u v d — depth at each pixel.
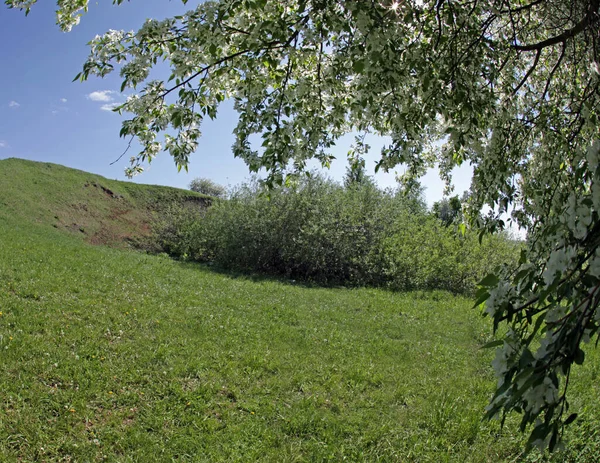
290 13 3.30
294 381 5.33
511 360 1.57
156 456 3.66
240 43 3.39
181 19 3.23
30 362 4.89
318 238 16.36
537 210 3.41
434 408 4.68
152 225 22.45
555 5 4.12
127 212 24.69
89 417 4.10
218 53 3.32
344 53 3.34
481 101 3.35
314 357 6.29
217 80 3.77
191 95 3.47
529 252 2.99
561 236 1.60
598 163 1.44
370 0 2.74
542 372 1.34
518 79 4.29
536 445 1.35
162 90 3.49
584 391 5.35
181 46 3.42
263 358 5.93
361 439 4.11
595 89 3.30
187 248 19.08
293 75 4.01
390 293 13.60
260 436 4.08
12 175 22.33
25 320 6.14
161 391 4.71
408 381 5.67
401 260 14.94
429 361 6.67
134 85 3.45
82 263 10.89
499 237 15.22
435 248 15.55
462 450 3.92
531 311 1.74
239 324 7.60
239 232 17.42
